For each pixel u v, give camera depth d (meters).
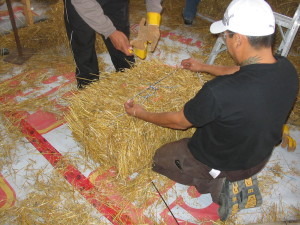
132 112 2.10
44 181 2.35
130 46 2.46
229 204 2.11
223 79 1.51
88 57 2.85
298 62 3.76
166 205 2.26
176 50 3.96
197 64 2.40
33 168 2.44
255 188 2.14
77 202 2.22
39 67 3.50
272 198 2.35
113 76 2.75
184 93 2.50
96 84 2.69
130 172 2.38
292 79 1.57
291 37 2.87
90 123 2.37
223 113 1.50
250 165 1.83
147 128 2.34
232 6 1.55
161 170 2.37
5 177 2.36
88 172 2.43
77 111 2.53
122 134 2.29
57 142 2.66
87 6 2.21
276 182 2.47
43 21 4.19
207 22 4.52
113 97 2.52
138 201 2.27
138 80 2.66
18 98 3.06
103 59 3.71
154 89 2.52
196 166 2.05
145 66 2.81
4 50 3.63
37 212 2.15
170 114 1.81
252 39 1.47
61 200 2.23
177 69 2.74
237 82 1.48
